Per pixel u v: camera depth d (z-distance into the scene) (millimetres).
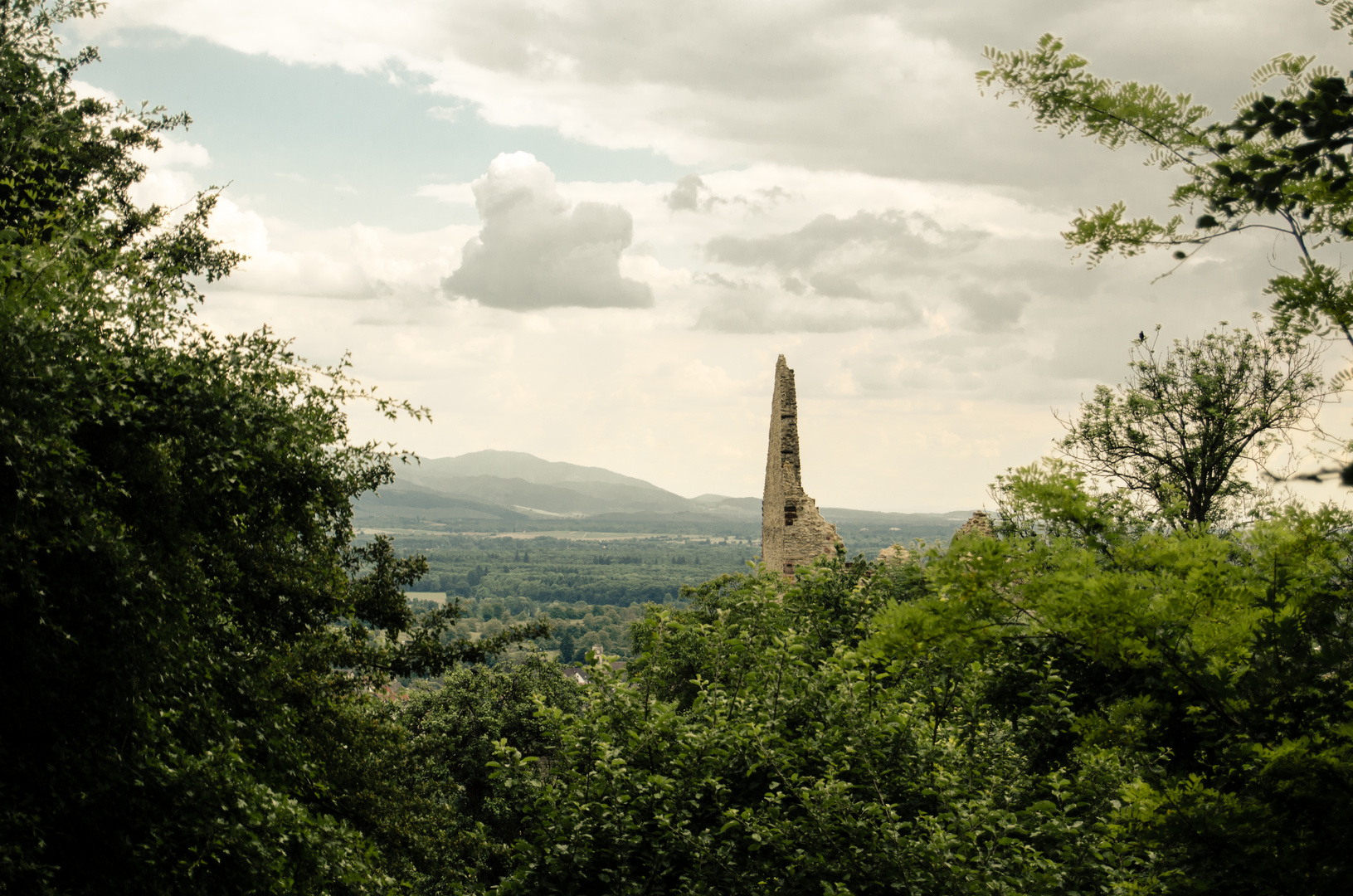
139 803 8258
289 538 12594
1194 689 6680
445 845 15125
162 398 9758
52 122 11523
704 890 10773
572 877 11461
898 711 12820
